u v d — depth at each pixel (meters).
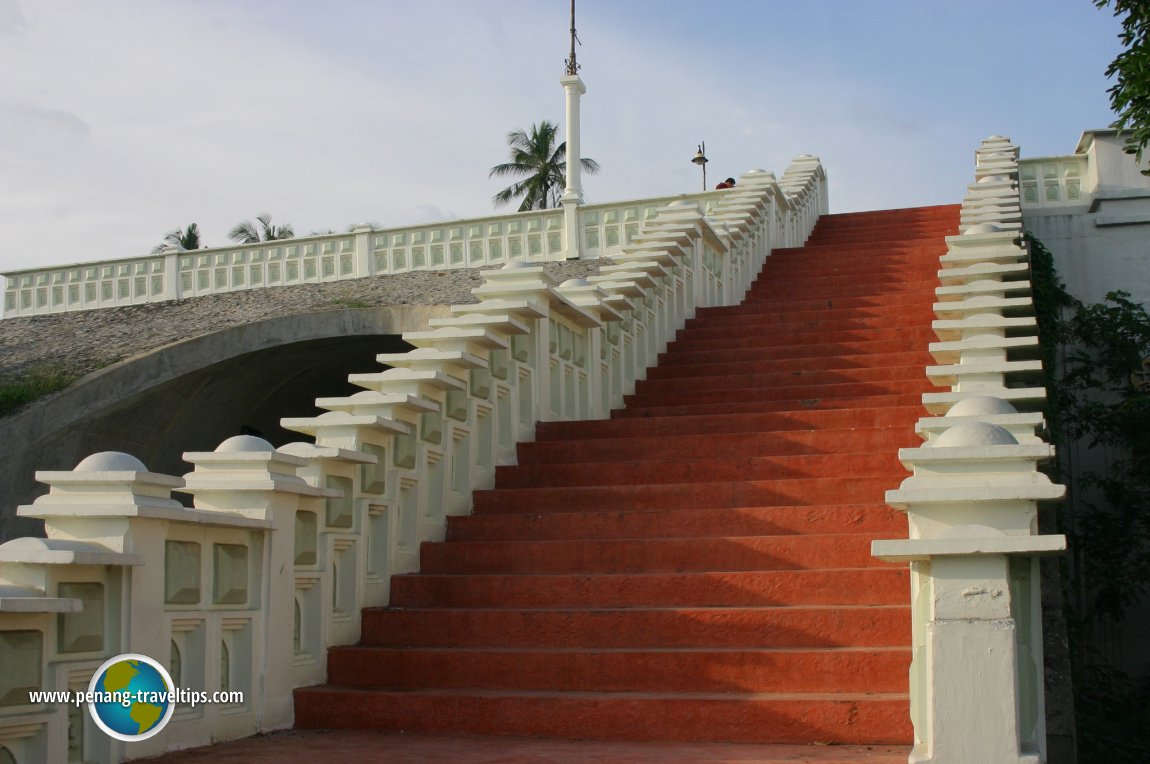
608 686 6.39
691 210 14.21
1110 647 13.98
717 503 8.12
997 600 4.20
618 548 7.53
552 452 9.34
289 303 20.14
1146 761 9.76
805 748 5.59
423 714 6.31
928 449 4.61
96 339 19.05
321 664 6.84
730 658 6.23
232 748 5.75
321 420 7.34
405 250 21.20
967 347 8.33
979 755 4.11
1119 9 11.27
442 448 8.30
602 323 10.88
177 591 5.62
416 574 7.71
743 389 11.09
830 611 6.44
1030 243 15.73
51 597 4.77
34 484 12.95
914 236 19.52
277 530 6.40
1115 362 14.98
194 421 15.23
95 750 5.09
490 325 8.99
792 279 16.48
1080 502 14.55
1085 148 17.48
